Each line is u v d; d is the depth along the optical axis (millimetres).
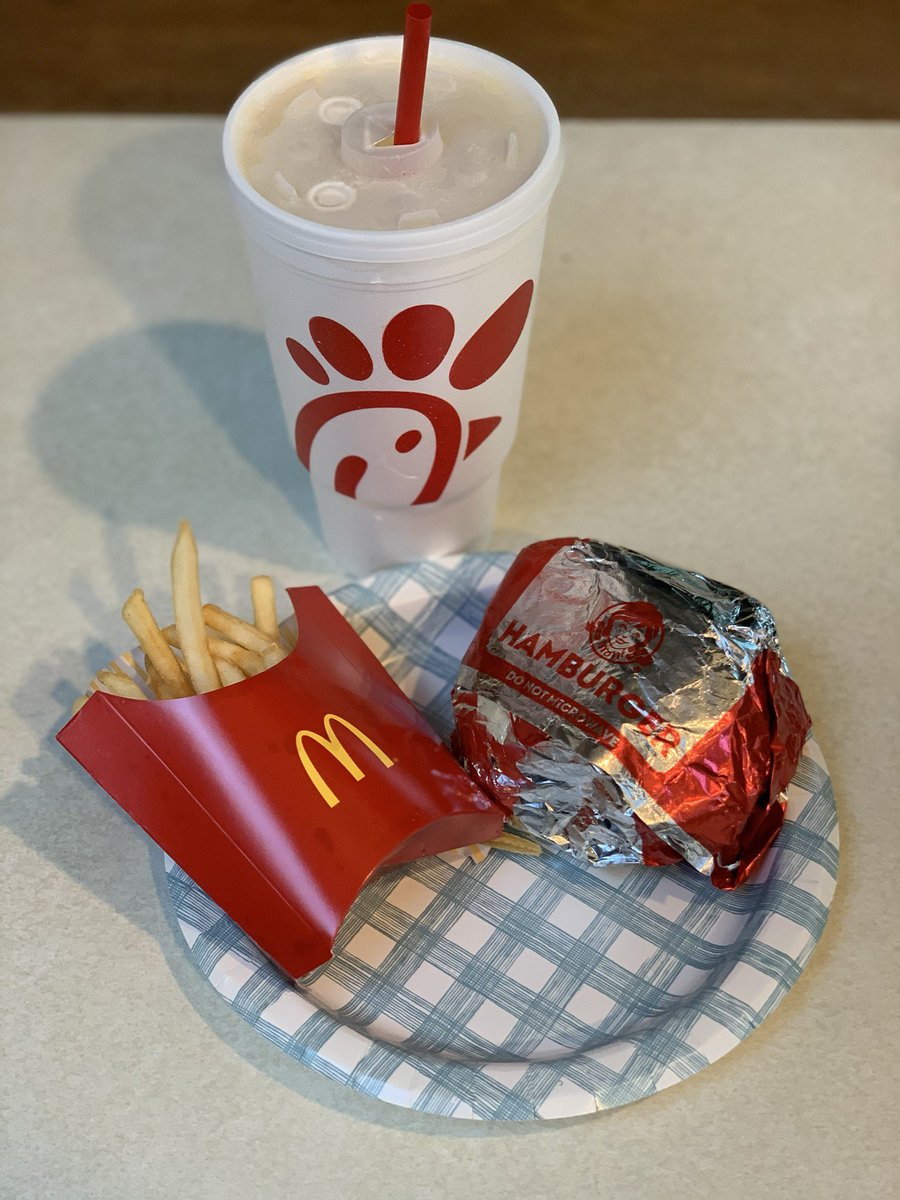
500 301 358
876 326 551
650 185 615
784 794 355
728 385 529
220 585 465
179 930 370
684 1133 332
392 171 347
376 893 366
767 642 358
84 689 434
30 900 381
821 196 608
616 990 346
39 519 486
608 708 349
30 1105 341
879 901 374
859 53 721
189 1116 338
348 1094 341
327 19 753
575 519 484
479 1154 330
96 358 545
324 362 368
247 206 339
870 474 495
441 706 409
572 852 359
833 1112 335
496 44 730
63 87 702
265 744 338
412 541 448
